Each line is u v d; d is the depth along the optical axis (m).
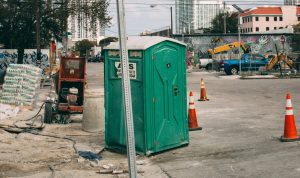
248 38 66.12
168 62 8.73
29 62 36.00
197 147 9.16
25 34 38.41
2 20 37.03
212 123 12.36
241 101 18.27
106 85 9.05
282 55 39.50
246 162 7.75
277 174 6.92
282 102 17.58
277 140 9.47
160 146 8.66
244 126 11.62
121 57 3.98
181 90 9.12
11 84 16.19
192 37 66.12
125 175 7.13
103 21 39.12
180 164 7.83
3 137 10.41
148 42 8.35
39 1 35.59
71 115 14.50
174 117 8.98
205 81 32.75
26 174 7.23
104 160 8.29
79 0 38.09
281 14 133.50
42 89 26.08
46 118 12.83
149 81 8.36
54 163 7.94
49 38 40.72
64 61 14.16
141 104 8.41
